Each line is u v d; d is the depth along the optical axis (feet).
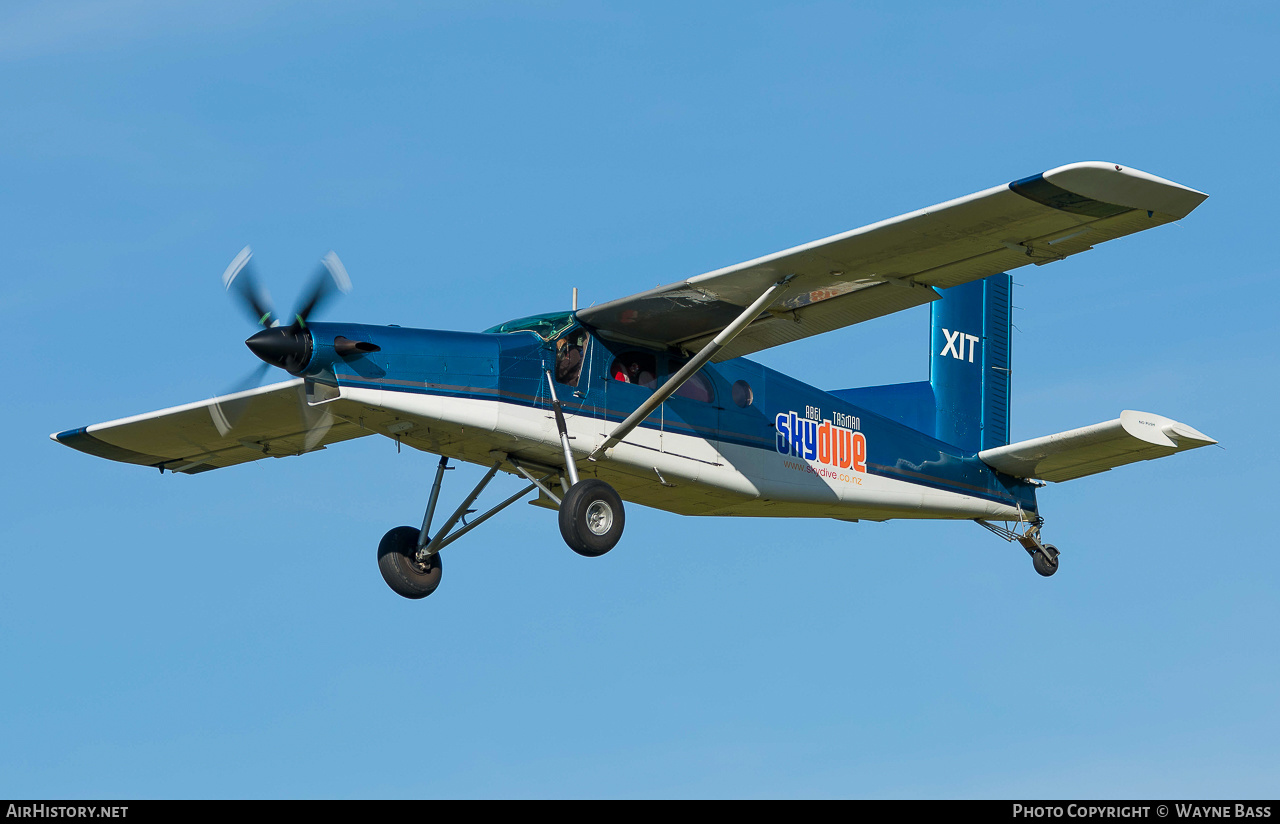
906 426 195.93
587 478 153.28
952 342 211.61
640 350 159.22
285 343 139.03
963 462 194.39
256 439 180.55
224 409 167.73
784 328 158.61
